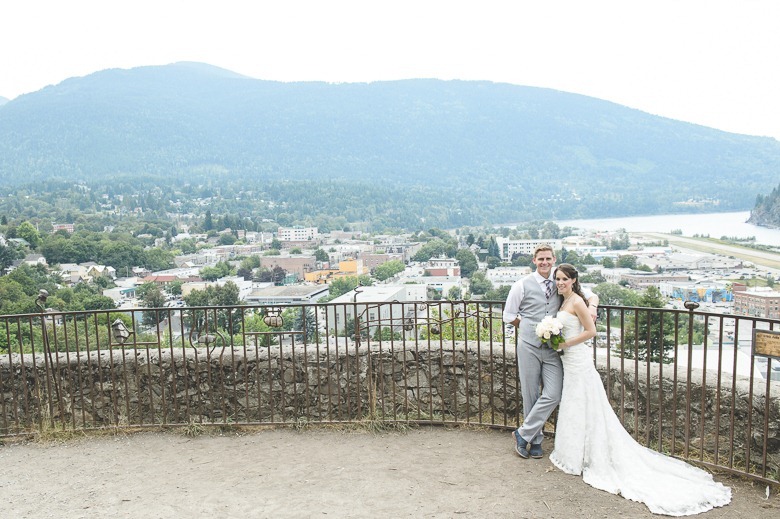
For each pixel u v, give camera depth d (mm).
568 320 4656
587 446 4570
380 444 5375
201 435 5734
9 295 40469
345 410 6336
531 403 4980
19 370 6312
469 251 127750
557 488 4367
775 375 9008
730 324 28797
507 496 4254
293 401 6316
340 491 4398
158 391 6340
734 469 4539
